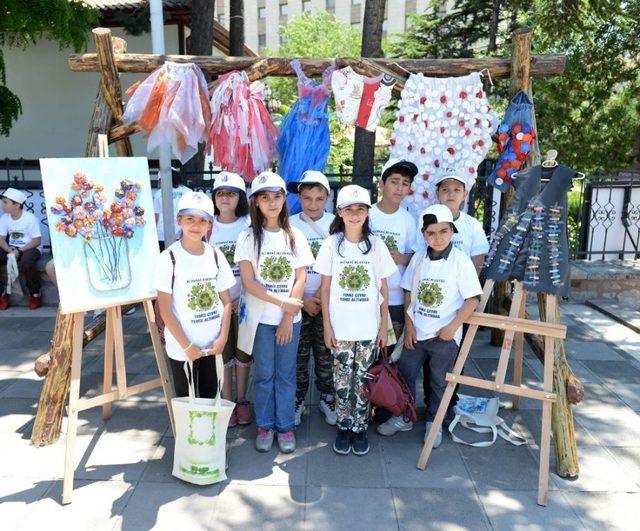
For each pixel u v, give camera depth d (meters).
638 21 8.80
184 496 2.56
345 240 2.80
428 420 3.08
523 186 2.84
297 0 35.84
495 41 11.55
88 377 3.91
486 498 2.57
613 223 6.31
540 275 2.73
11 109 6.88
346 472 2.76
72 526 2.35
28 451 2.92
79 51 6.45
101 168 2.74
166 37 8.87
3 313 5.43
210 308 2.66
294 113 3.61
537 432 3.19
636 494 2.62
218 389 2.65
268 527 2.36
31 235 5.45
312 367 4.19
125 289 2.72
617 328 5.09
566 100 9.62
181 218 2.56
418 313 2.89
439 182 3.16
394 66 3.52
